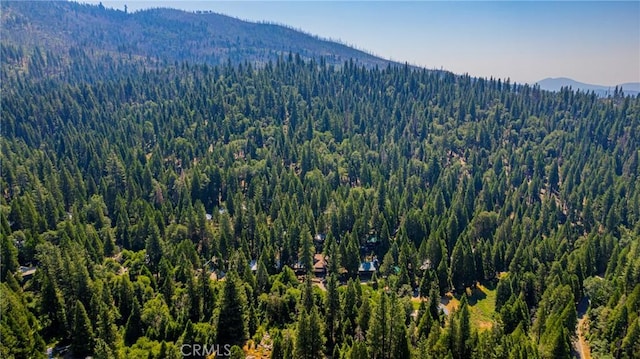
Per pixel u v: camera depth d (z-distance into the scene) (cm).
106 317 8188
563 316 8844
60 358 8325
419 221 14275
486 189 17725
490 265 13062
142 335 8794
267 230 13838
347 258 12606
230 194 16400
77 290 9319
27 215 12812
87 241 11975
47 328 9000
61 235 12062
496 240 14412
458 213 15488
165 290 10150
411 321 9250
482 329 10506
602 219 16912
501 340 7856
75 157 19462
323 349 8100
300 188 16600
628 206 16838
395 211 15475
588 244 12788
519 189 18900
